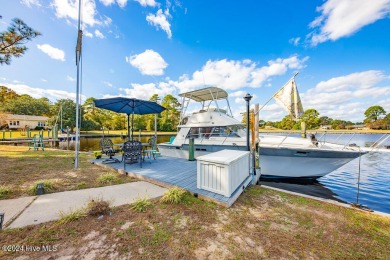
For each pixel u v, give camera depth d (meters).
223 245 2.06
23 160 7.34
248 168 4.73
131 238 2.10
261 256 1.90
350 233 2.45
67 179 4.55
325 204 3.46
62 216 2.49
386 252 2.05
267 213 2.99
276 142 7.23
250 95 4.78
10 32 7.32
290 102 5.63
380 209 4.81
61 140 23.77
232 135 7.83
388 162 10.86
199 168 3.67
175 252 1.89
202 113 8.84
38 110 47.62
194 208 3.02
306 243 2.18
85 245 1.94
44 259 1.70
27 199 3.18
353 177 7.82
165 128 38.53
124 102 6.39
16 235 2.07
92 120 40.59
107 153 6.46
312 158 6.37
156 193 3.67
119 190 3.80
